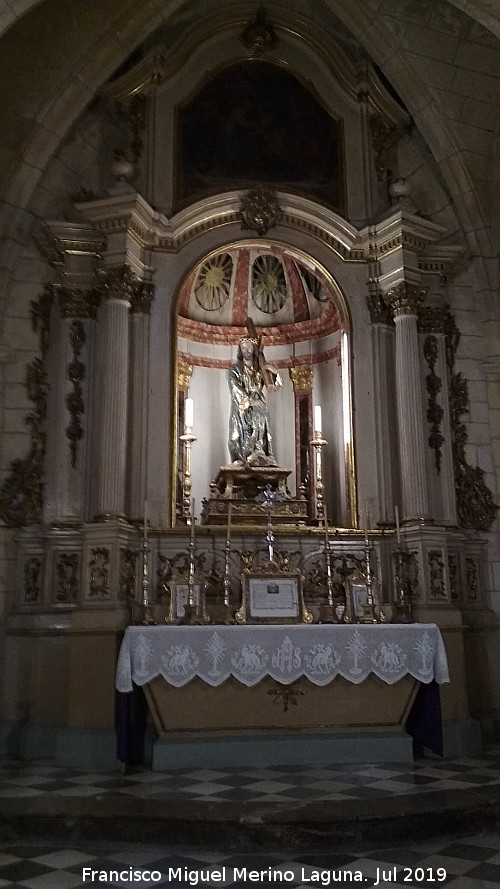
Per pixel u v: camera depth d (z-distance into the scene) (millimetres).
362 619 8180
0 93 9648
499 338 10352
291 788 6355
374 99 10867
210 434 11602
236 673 7383
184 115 10633
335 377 11508
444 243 10641
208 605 8836
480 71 10242
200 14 10781
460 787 6391
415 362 9805
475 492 10016
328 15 10906
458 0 7848
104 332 9477
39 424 9391
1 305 9523
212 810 5480
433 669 7691
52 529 8961
